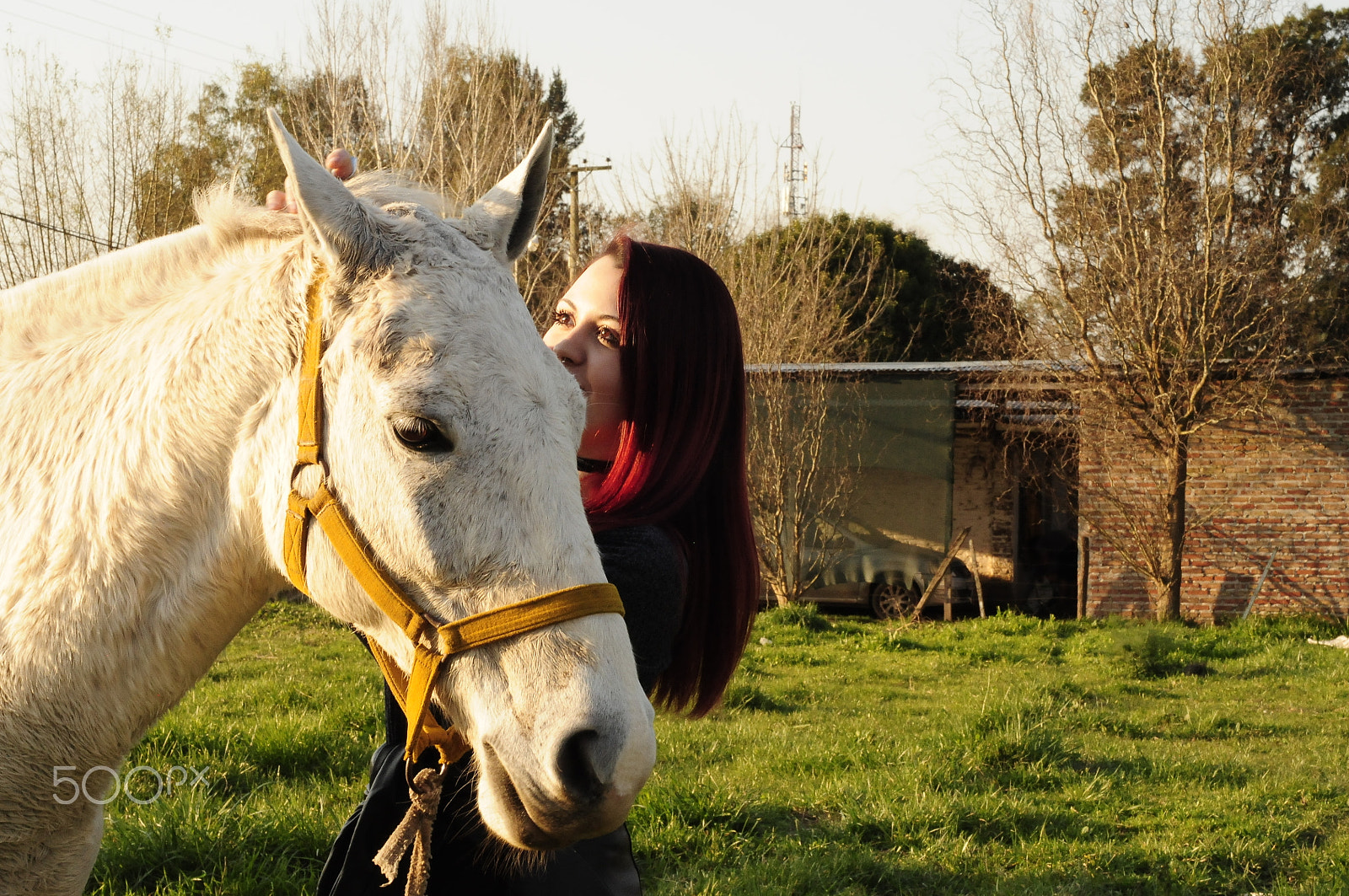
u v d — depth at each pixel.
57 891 1.59
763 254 15.54
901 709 7.71
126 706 1.54
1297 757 6.41
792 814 4.99
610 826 1.37
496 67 13.14
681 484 1.84
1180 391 12.03
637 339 1.86
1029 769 5.77
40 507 1.56
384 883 1.67
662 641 1.74
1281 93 13.11
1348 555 12.21
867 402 13.45
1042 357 12.55
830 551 13.56
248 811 4.07
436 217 1.59
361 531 1.46
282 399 1.53
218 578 1.57
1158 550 12.34
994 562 14.58
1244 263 11.93
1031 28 12.06
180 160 16.20
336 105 12.30
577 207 18.48
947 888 4.23
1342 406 12.23
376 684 7.18
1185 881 4.36
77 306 1.70
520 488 1.41
